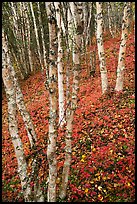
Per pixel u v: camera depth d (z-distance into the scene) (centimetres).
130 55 1373
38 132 918
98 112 884
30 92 1538
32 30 1886
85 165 638
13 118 453
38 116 1077
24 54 1895
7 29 1742
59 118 888
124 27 868
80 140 753
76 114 913
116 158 632
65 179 520
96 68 1449
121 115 812
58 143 781
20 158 474
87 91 1117
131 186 548
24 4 1695
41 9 1766
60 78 845
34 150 779
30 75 1936
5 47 425
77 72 432
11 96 441
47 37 1906
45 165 673
